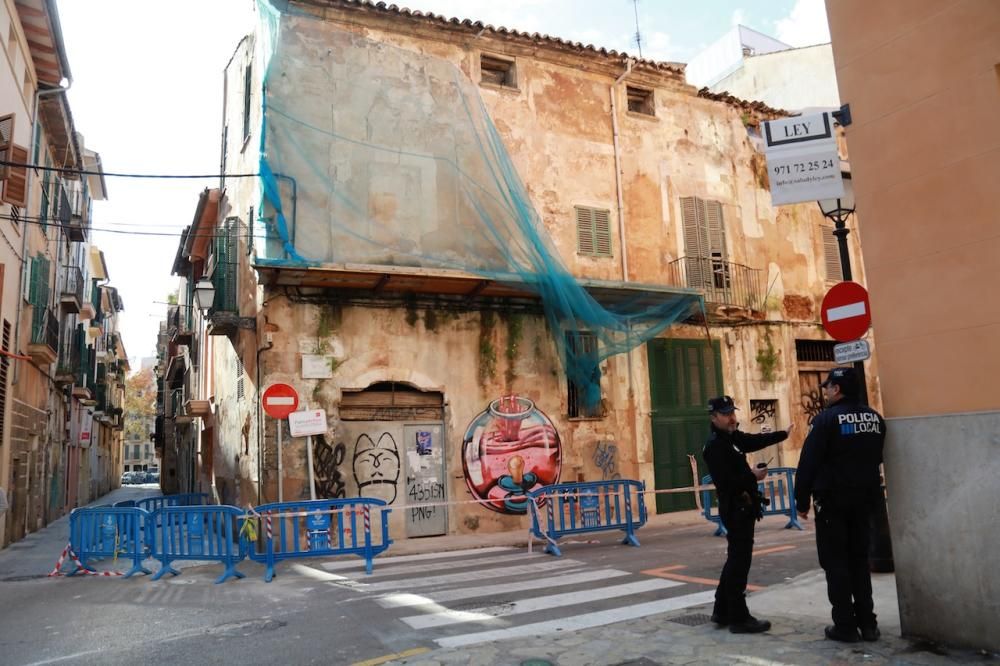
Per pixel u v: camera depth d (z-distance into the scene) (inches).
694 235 703.7
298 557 373.4
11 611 314.5
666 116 719.1
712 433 235.9
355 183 550.0
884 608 244.4
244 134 614.5
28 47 656.4
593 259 649.6
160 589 351.9
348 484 520.7
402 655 213.5
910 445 200.7
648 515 628.7
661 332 671.1
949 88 195.6
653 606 270.5
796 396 733.3
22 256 660.1
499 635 233.8
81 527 425.7
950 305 192.7
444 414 561.6
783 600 263.7
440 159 581.9
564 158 652.1
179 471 1234.0
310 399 516.1
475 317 583.5
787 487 508.7
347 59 565.9
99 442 1713.8
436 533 544.4
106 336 1710.1
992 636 180.7
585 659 199.6
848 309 312.2
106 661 223.3
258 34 565.3
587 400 617.6
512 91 636.7
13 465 666.8
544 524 497.7
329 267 492.1
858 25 220.2
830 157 316.2
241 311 609.3
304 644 233.3
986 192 186.1
